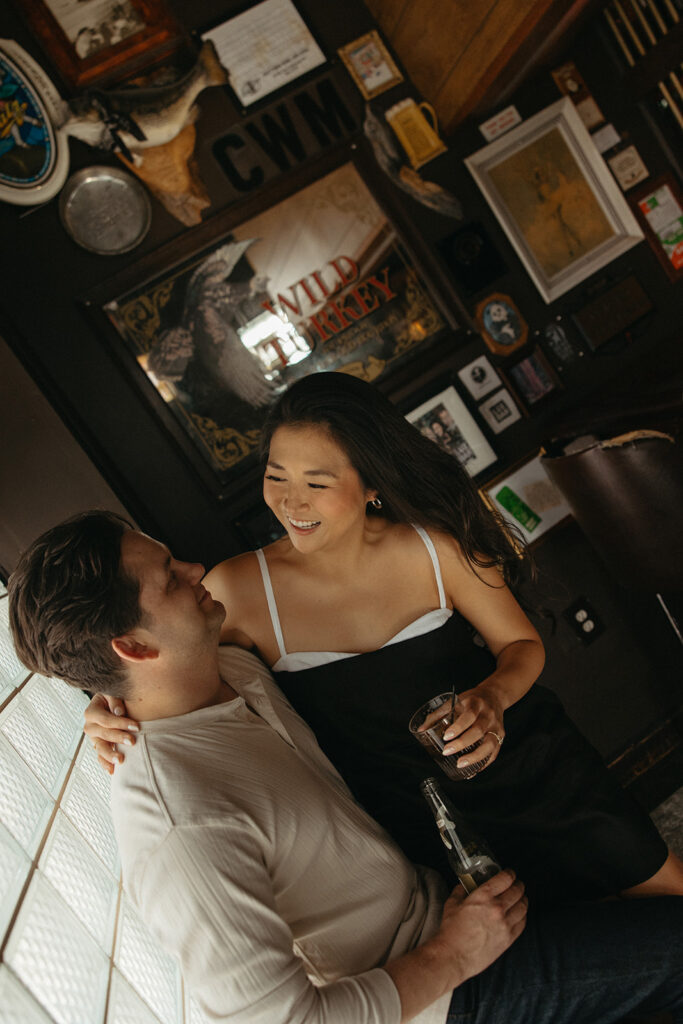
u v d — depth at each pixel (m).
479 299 2.70
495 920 1.28
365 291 2.56
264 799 1.20
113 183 2.33
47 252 2.29
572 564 2.78
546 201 2.74
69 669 1.16
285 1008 1.04
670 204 2.90
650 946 1.29
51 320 2.30
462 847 1.38
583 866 1.53
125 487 2.36
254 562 1.59
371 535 1.61
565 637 2.76
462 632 1.67
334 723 1.58
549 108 2.72
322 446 1.42
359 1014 1.08
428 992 1.17
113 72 2.30
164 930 1.08
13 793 1.09
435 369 2.66
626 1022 1.54
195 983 1.06
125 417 2.36
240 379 2.46
